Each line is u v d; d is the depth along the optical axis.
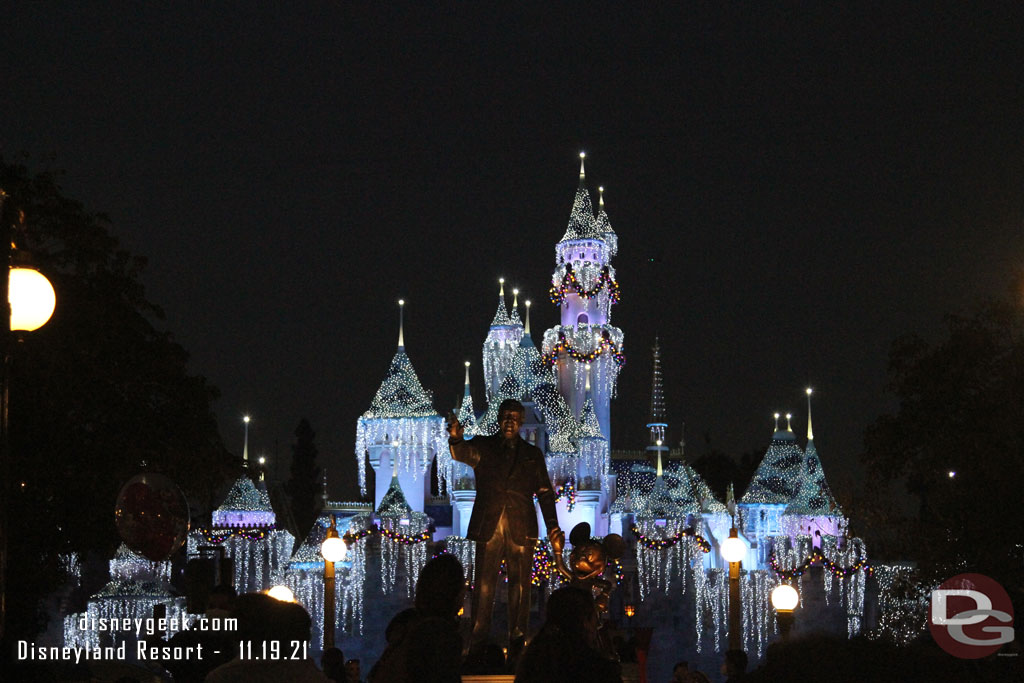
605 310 93.56
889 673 3.96
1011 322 39.94
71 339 33.88
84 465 33.72
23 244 13.16
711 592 80.00
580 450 86.38
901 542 42.16
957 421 40.59
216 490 40.59
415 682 9.13
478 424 86.75
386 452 87.94
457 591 9.85
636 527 80.44
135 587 64.31
